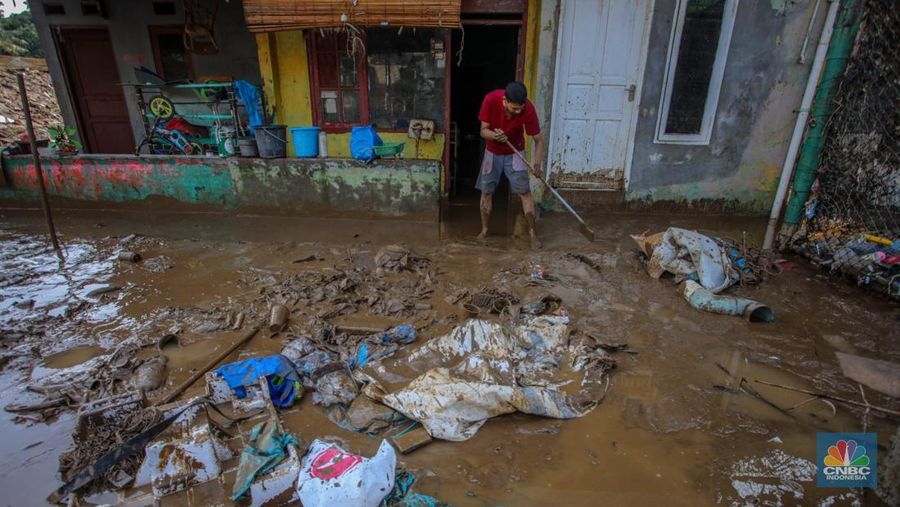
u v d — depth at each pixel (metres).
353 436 2.43
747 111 5.72
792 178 5.52
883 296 3.97
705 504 2.08
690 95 5.70
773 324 3.55
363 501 1.91
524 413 2.57
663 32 5.45
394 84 6.58
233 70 7.84
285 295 3.88
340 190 5.77
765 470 2.26
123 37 7.77
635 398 2.73
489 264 4.56
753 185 6.04
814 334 3.42
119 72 8.00
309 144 5.77
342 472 1.96
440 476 2.20
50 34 7.80
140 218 5.96
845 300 3.94
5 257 4.74
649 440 2.43
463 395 2.52
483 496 2.11
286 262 4.62
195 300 3.86
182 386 2.73
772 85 5.58
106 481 2.14
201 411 2.30
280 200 5.89
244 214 6.01
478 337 3.04
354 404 2.62
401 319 3.55
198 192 6.00
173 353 3.12
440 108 6.64
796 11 5.25
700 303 3.71
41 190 4.68
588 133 6.00
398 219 5.82
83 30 7.82
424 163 5.59
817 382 2.90
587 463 2.29
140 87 6.84
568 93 5.84
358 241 5.18
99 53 8.00
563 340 3.16
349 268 4.45
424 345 3.07
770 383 2.88
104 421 2.35
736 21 5.35
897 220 4.59
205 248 4.99
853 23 4.57
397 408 2.53
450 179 7.18
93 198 6.18
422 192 5.68
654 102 5.74
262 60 6.41
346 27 5.88
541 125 5.97
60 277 4.30
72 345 3.24
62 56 7.93
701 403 2.70
